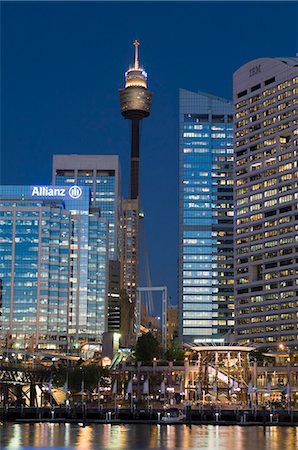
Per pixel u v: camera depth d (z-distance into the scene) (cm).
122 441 14225
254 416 19525
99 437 15000
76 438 14738
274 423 18950
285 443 14025
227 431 16850
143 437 15100
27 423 19038
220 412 19612
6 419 19662
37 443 13688
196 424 19088
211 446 13450
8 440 14188
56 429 17038
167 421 19212
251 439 14850
